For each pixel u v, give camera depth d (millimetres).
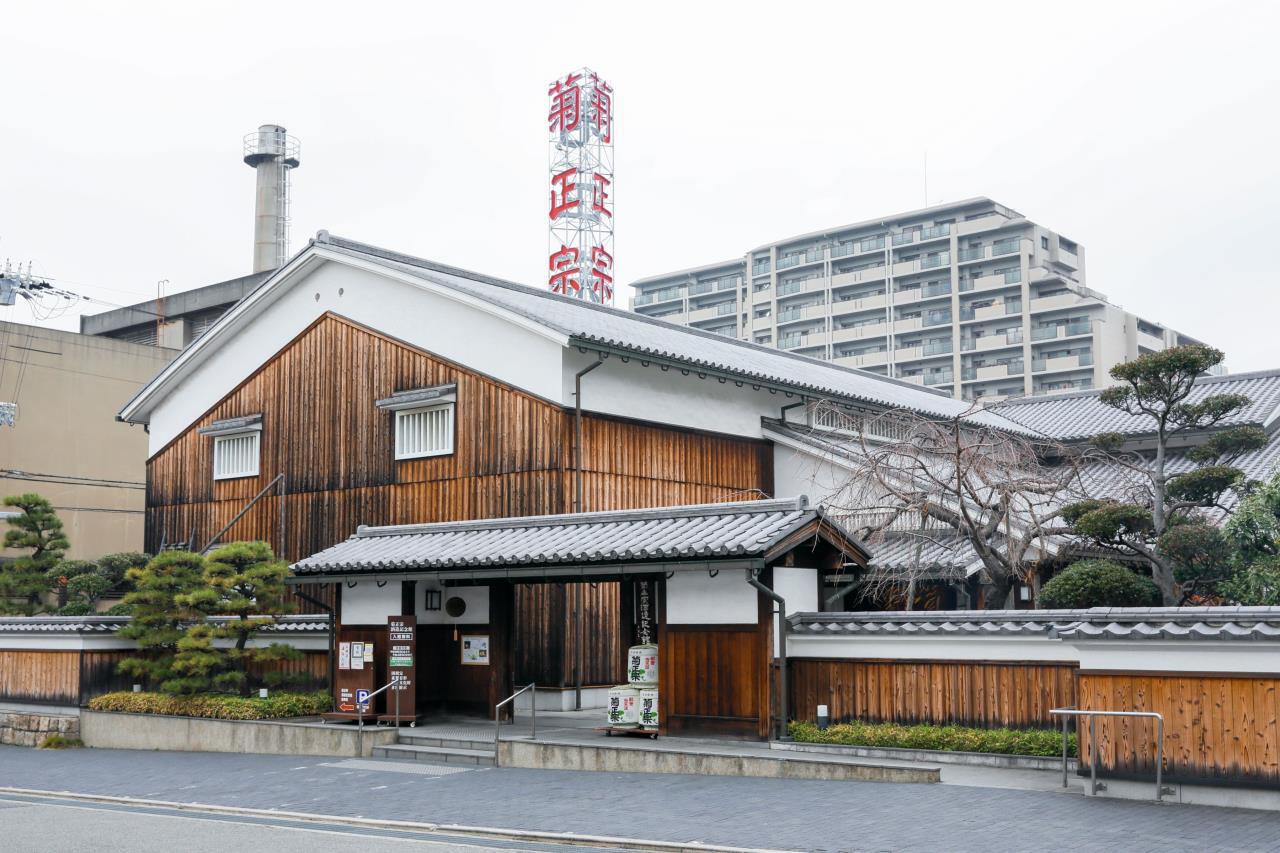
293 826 11047
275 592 18375
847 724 13406
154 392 27516
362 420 23594
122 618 20547
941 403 34375
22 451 37625
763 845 9094
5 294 37406
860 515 18297
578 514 16516
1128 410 18844
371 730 15945
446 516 21766
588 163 38156
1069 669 12234
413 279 22484
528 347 20922
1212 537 15594
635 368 21750
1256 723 10008
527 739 14352
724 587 14164
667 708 14477
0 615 23547
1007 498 16734
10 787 14727
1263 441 18172
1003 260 71062
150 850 9703
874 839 9109
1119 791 10586
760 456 24141
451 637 17922
